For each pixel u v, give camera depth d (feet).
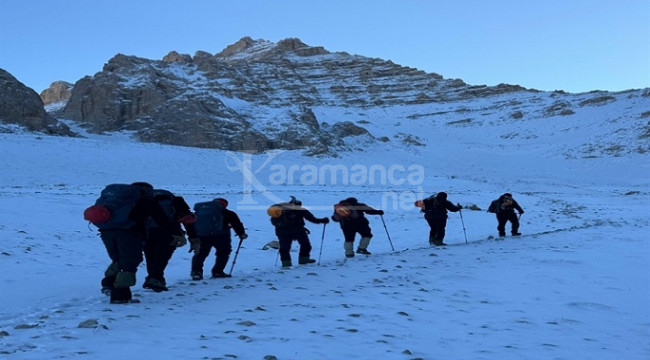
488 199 132.16
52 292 26.48
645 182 245.04
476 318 20.47
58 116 360.07
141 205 23.77
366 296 24.62
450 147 368.48
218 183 173.06
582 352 16.01
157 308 21.62
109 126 328.49
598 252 40.86
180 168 191.62
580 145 344.28
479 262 36.24
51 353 13.93
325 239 56.59
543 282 28.84
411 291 25.99
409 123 473.26
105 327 17.30
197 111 296.92
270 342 15.81
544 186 222.28
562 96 544.21
